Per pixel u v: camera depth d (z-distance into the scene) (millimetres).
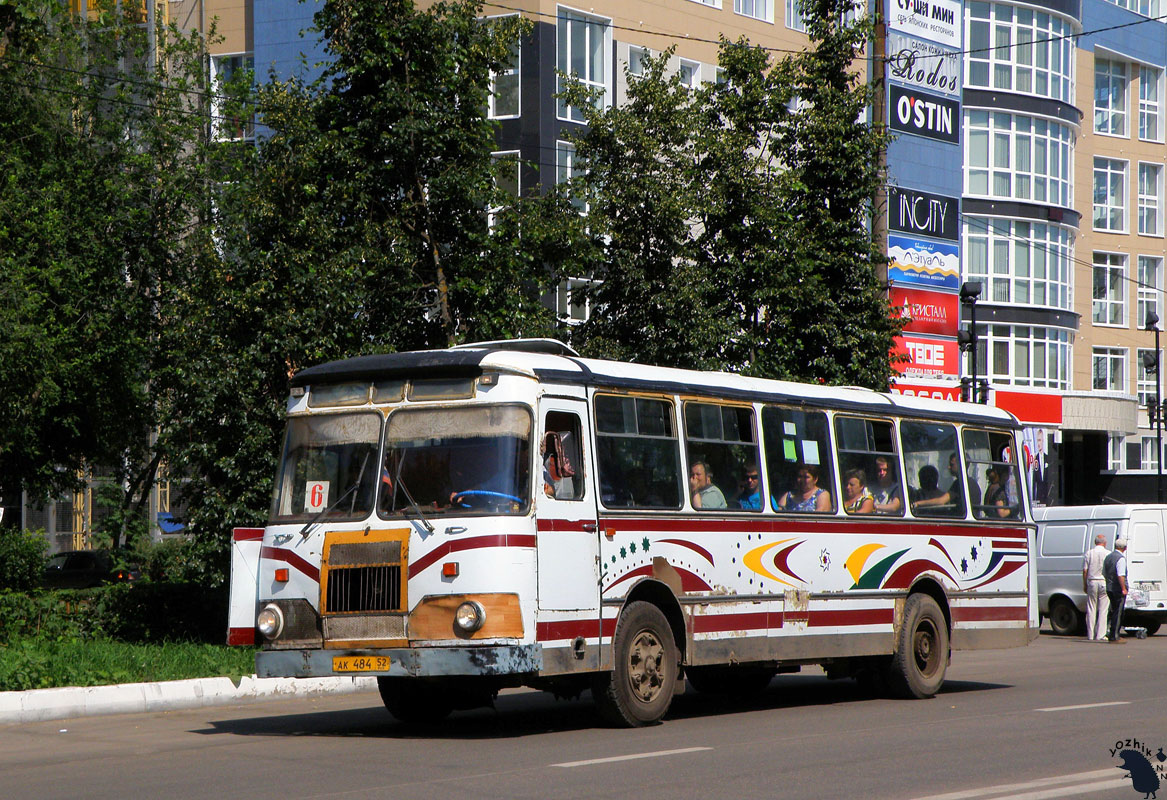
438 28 19859
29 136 27812
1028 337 50188
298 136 19391
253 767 10469
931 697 15609
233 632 12328
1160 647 24203
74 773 10508
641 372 13039
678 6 39844
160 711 14750
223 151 29188
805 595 14297
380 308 19688
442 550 11414
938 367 40281
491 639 11188
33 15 18953
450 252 20281
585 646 11883
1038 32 50250
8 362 23453
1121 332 56562
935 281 40500
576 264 20875
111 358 28047
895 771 9852
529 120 35906
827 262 22953
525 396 11719
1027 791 8992
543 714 14070
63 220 27172
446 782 9453
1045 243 50750
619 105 38125
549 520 11664
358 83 20016
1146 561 27703
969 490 16828
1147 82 58188
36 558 27719
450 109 20156
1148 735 11805
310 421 12359
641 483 12727
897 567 15508
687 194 21547
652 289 21375
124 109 30031
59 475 30125
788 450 14477
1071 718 13055
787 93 23328
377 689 16734
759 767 10039
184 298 20281
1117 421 51844
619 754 10742
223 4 41094
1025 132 50062
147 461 33625
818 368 22703
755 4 42625
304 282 18641
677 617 12953
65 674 15414
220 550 18906
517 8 36031
